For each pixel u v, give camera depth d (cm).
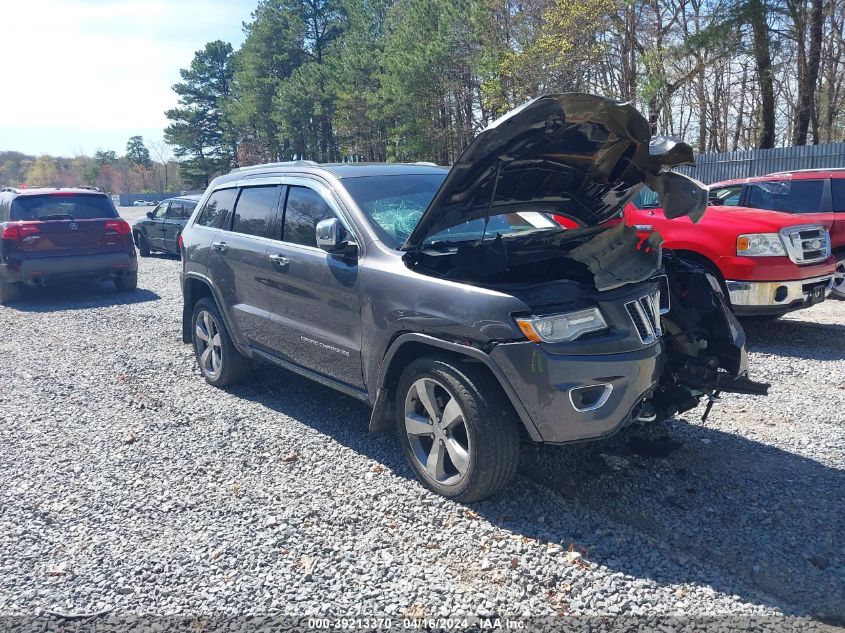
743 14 1975
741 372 437
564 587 320
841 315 888
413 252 427
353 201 471
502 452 374
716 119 3572
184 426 537
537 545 353
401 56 3569
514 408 371
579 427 365
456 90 3472
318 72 5025
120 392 629
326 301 471
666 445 471
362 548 356
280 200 540
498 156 385
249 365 617
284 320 517
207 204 648
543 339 358
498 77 2892
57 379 675
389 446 485
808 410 540
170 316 980
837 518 378
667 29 2720
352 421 536
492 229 502
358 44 4444
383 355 429
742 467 442
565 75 2647
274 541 364
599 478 427
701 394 434
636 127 385
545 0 2830
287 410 566
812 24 2219
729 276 712
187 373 683
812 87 2277
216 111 7238
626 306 383
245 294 564
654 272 416
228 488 429
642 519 381
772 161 2059
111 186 11594
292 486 429
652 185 427
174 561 349
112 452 490
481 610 305
